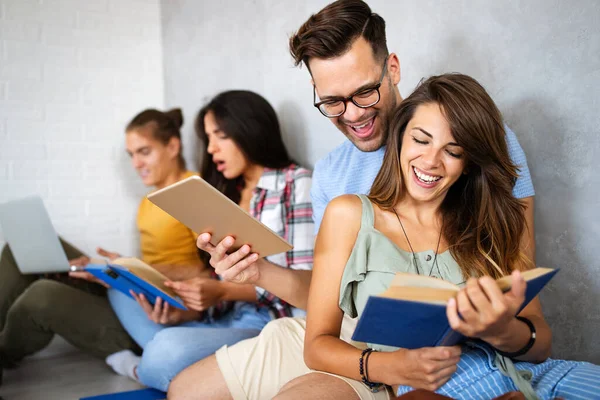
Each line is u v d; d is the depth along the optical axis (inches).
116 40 159.0
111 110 157.9
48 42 149.6
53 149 149.9
